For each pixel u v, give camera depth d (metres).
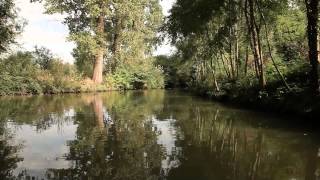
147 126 19.06
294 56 32.53
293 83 22.48
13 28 29.33
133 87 66.06
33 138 15.85
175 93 51.72
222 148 13.59
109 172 10.64
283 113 21.59
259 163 11.41
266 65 30.16
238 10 29.58
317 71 19.00
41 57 54.41
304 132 16.14
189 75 71.75
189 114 24.06
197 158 12.15
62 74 51.81
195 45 43.34
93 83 55.28
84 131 17.55
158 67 76.44
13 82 43.88
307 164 11.22
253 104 26.05
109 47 58.47
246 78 29.84
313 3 19.03
